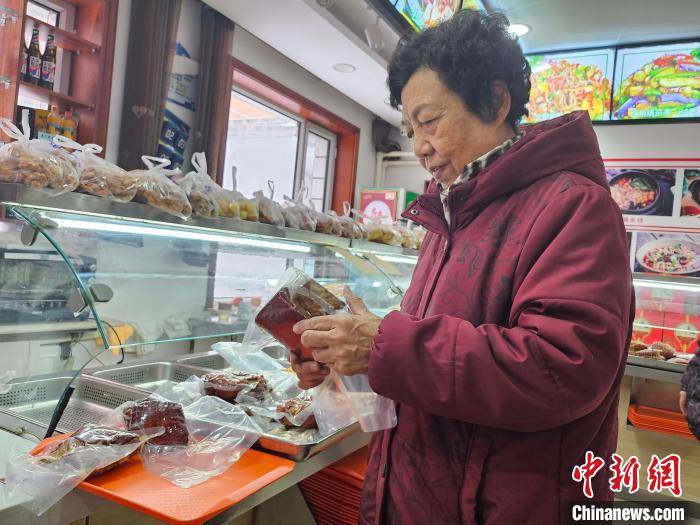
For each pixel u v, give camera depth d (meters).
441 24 0.94
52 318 1.09
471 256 0.87
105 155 2.56
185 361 1.85
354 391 0.95
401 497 0.90
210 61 3.01
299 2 2.82
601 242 0.75
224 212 1.67
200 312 1.35
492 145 0.93
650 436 2.41
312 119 4.30
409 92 0.94
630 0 3.41
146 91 2.62
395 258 2.58
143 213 1.41
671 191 3.90
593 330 0.70
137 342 1.12
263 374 1.67
